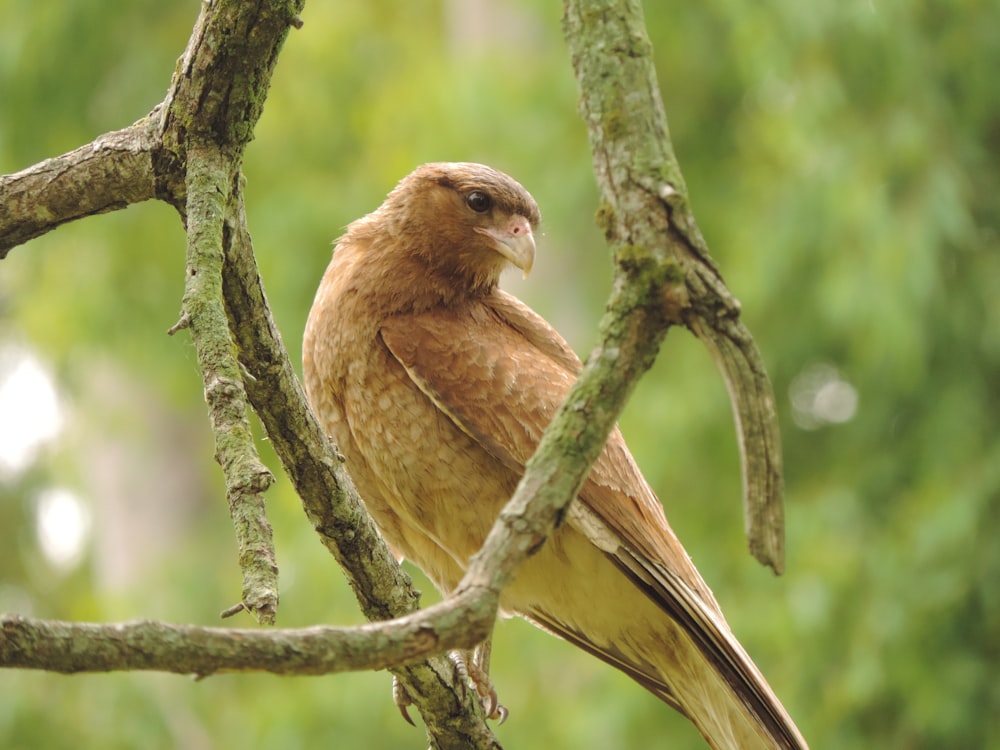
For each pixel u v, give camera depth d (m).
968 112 14.10
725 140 15.52
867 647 12.16
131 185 5.29
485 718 6.66
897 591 12.34
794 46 13.31
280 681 15.09
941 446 13.34
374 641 3.51
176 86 4.95
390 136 16.17
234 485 3.98
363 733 14.41
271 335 5.01
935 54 14.09
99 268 17.53
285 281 15.58
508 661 14.35
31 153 16.88
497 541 3.74
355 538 5.36
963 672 12.15
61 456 21.77
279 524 15.70
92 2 16.33
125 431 20.05
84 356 18.50
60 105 16.67
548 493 3.77
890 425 14.24
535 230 7.47
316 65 17.47
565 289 14.94
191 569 17.61
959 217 12.99
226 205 4.82
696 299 3.85
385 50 18.27
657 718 12.99
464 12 15.84
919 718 12.10
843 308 12.65
